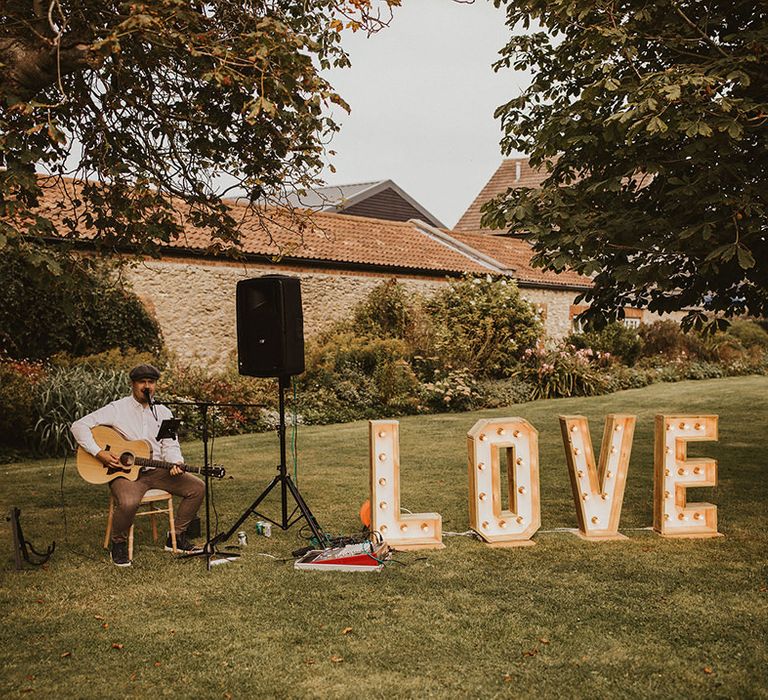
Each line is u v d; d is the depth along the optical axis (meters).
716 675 3.78
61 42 5.63
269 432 12.92
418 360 16.80
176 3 5.06
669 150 6.87
